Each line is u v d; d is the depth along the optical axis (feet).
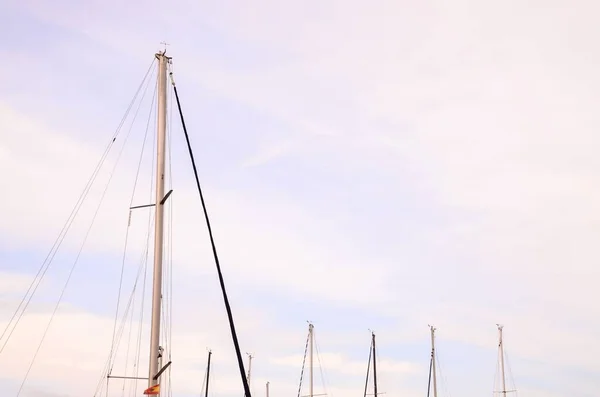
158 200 71.10
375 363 234.58
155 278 68.64
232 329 70.54
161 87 73.36
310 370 225.76
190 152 77.36
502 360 233.96
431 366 232.32
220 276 73.41
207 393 225.35
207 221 76.13
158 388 65.16
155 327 67.10
